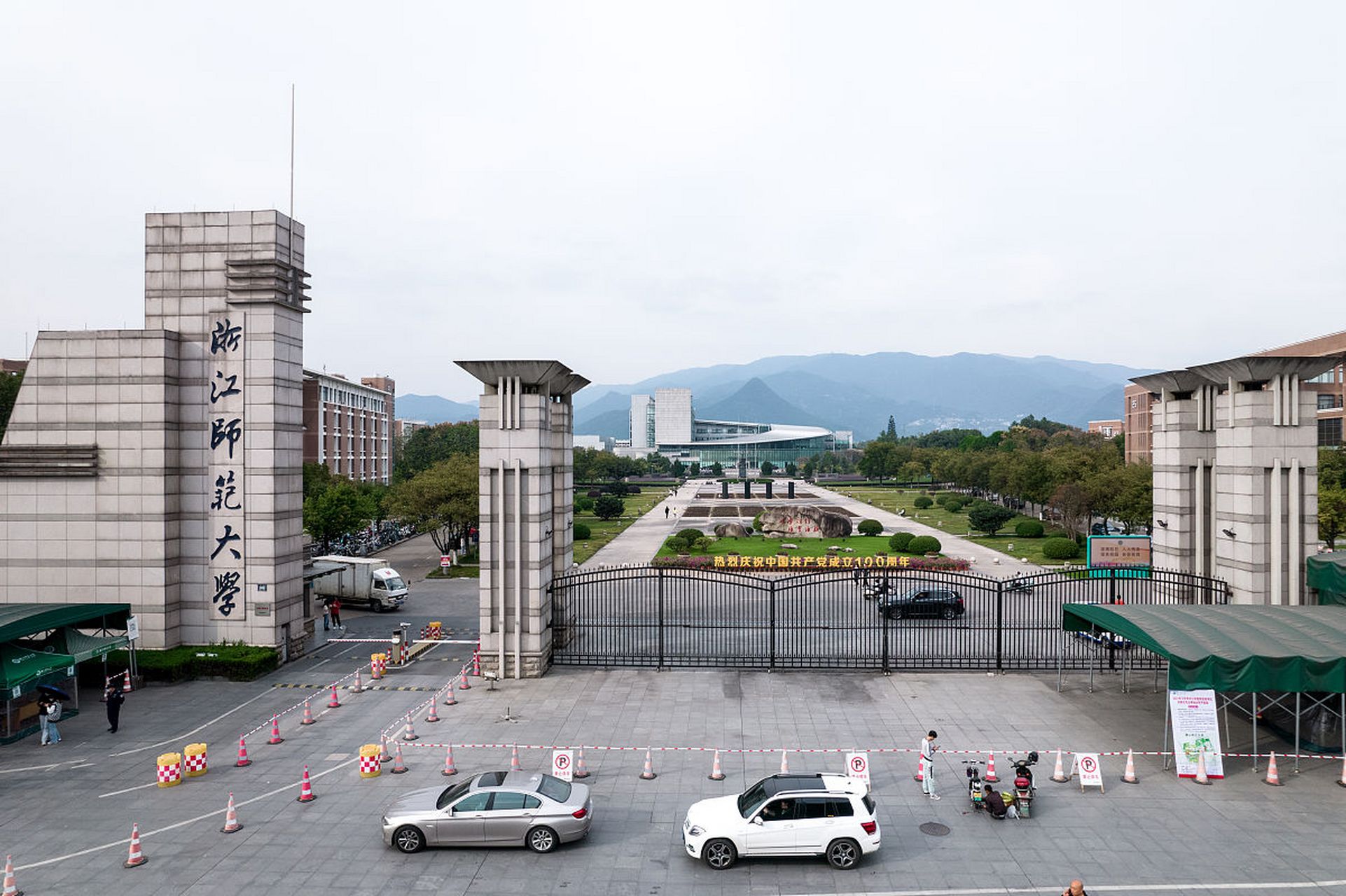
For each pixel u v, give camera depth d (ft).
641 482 655.35
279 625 107.14
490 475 100.37
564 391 113.50
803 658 106.32
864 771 66.59
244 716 87.56
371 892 51.85
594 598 144.56
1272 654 69.31
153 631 104.27
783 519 238.68
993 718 84.58
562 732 81.25
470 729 82.28
